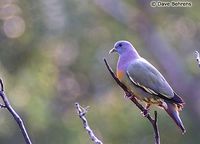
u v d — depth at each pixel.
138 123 18.38
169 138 18.02
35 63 19.00
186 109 18.95
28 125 18.22
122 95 19.17
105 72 19.53
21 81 18.62
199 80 19.05
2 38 18.70
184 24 19.56
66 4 18.77
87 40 19.34
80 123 18.84
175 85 19.14
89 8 19.14
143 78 9.45
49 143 18.41
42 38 18.86
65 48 19.34
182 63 19.31
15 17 18.75
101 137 18.88
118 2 19.67
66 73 19.69
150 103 9.48
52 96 19.16
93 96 19.72
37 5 18.66
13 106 18.02
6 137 17.78
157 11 19.61
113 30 19.70
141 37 19.59
